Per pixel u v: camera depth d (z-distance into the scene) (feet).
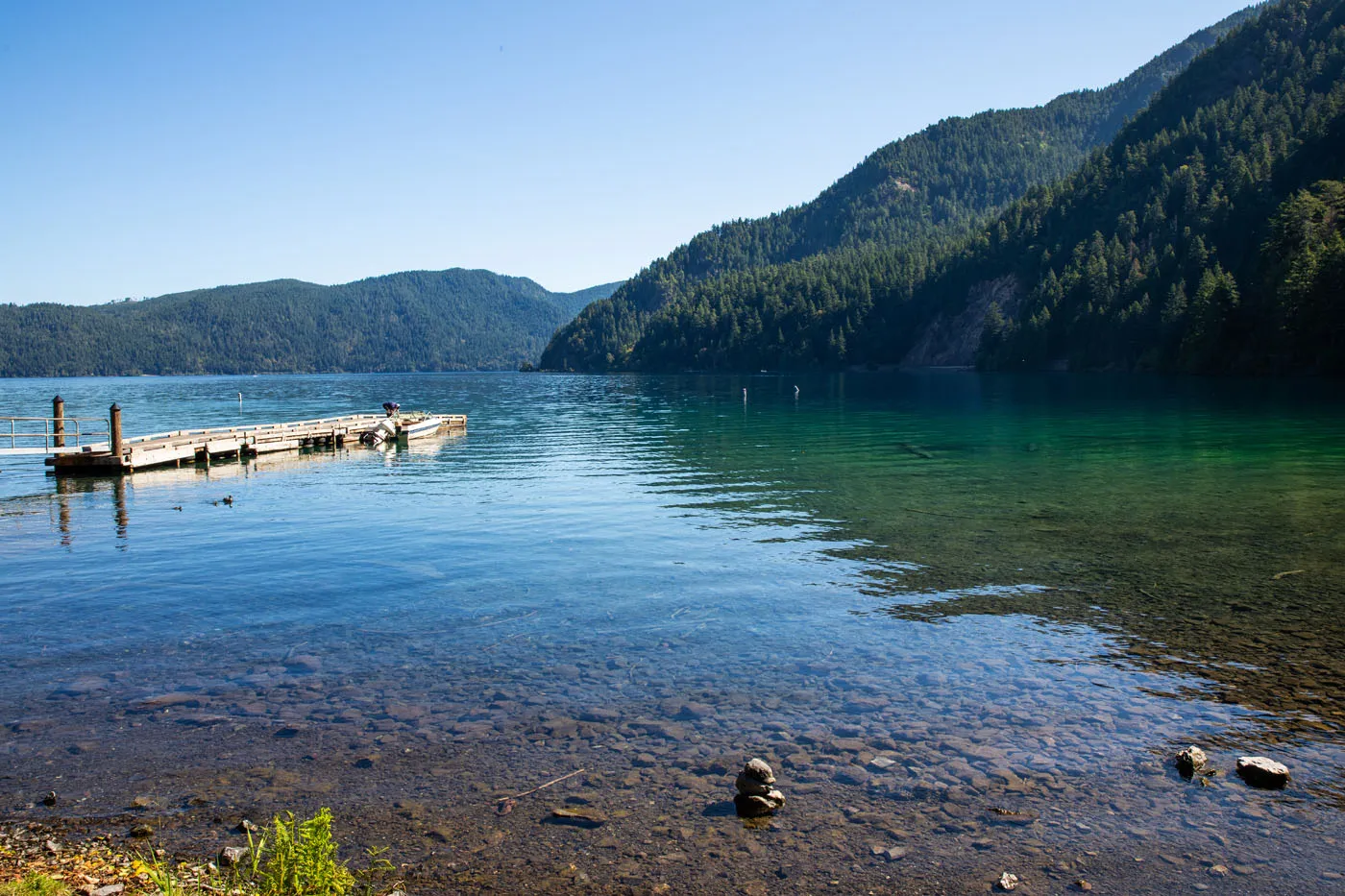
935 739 27.12
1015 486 80.69
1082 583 45.52
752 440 132.87
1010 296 536.42
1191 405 183.01
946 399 242.99
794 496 76.74
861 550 54.13
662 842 21.65
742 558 52.44
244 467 107.34
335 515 69.92
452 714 29.32
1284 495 73.15
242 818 22.81
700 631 38.04
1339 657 33.83
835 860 20.85
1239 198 417.28
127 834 22.07
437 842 21.68
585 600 43.21
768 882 20.02
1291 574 46.78
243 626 39.29
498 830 22.25
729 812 22.99
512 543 57.77
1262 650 34.73
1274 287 284.41
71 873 20.08
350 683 32.14
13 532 63.52
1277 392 215.51
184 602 43.47
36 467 109.81
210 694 31.09
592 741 27.17
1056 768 25.12
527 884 19.97
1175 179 502.38
